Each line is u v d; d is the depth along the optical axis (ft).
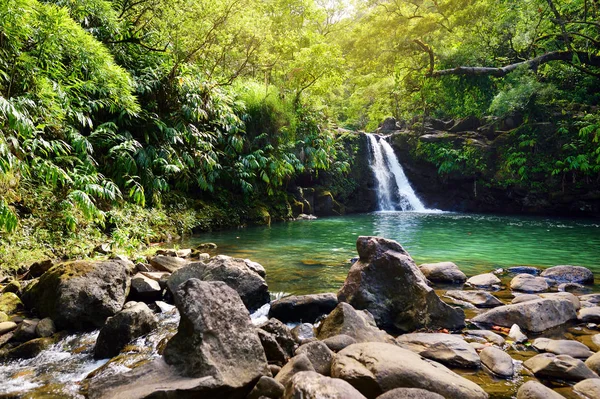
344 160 61.41
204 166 35.24
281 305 13.43
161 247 25.82
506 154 58.85
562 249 26.61
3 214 14.74
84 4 26.11
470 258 23.30
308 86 56.44
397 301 13.10
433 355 9.83
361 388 7.84
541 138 56.08
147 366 8.16
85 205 19.03
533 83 56.80
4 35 17.31
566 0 53.36
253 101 44.06
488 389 8.41
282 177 46.96
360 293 13.43
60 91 20.67
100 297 12.42
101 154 27.86
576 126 53.93
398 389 7.31
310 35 69.77
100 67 23.22
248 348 8.30
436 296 12.51
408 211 62.95
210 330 8.22
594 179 52.06
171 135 30.91
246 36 42.63
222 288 9.18
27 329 11.41
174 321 12.74
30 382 9.01
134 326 11.12
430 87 71.26
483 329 12.14
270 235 33.01
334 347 9.80
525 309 12.17
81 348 11.04
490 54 66.64
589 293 15.78
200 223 34.65
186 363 7.95
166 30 34.45
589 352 9.89
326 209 55.26
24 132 15.83
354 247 26.89
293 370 8.33
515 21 61.93
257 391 7.77
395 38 67.10
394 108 98.17
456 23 65.87
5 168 15.48
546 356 9.40
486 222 44.45
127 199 28.73
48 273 13.28
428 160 65.21
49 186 22.25
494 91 65.62
